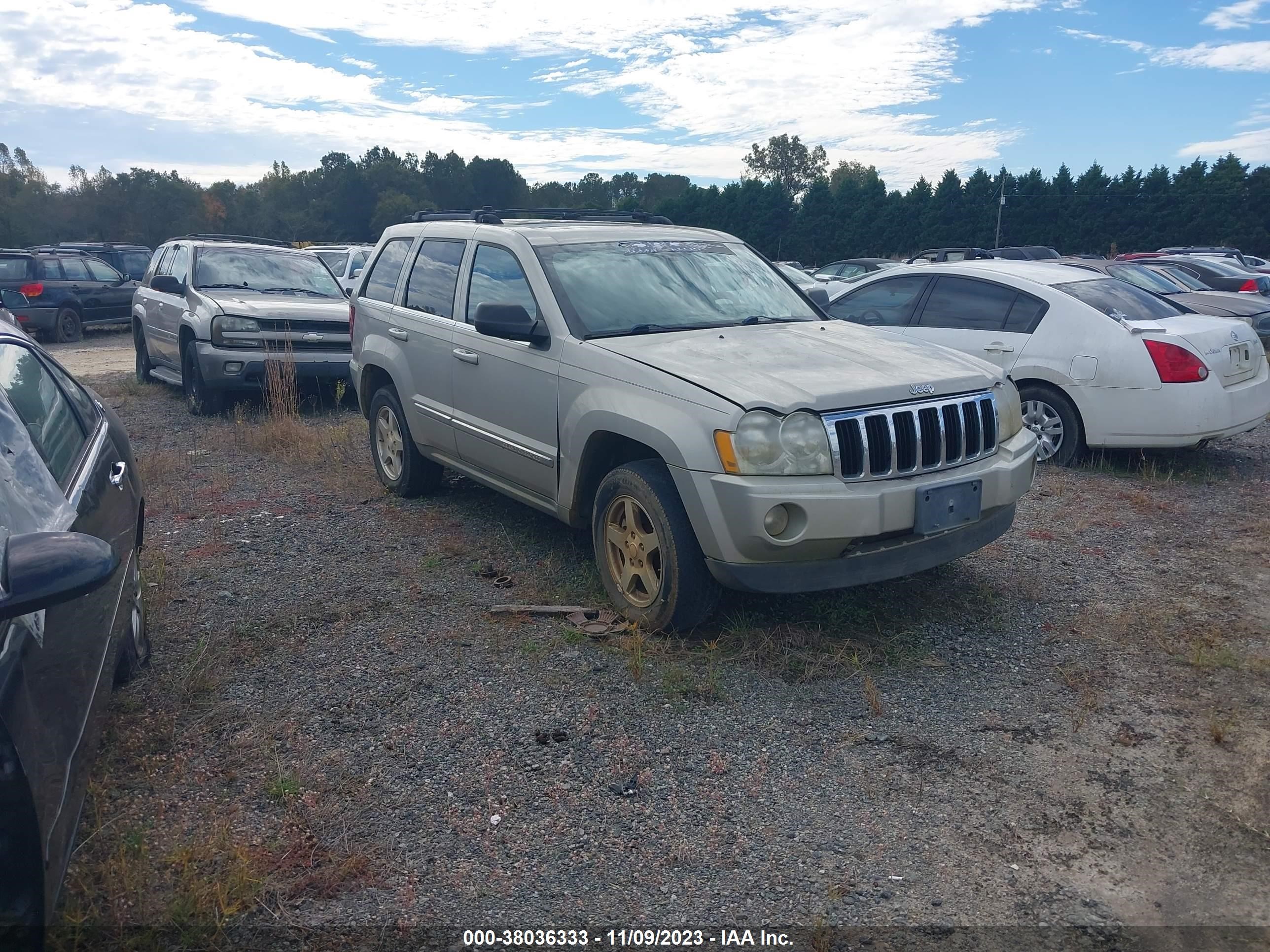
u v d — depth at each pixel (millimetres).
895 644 4547
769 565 4152
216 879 2873
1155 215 62281
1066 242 63719
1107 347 7570
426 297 6445
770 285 6023
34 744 2225
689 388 4320
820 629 4656
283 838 3129
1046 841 3141
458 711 3951
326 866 2996
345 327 10727
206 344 10180
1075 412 7793
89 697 2799
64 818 2365
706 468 4148
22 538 2293
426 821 3229
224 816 3229
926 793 3402
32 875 2143
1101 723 3869
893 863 3035
